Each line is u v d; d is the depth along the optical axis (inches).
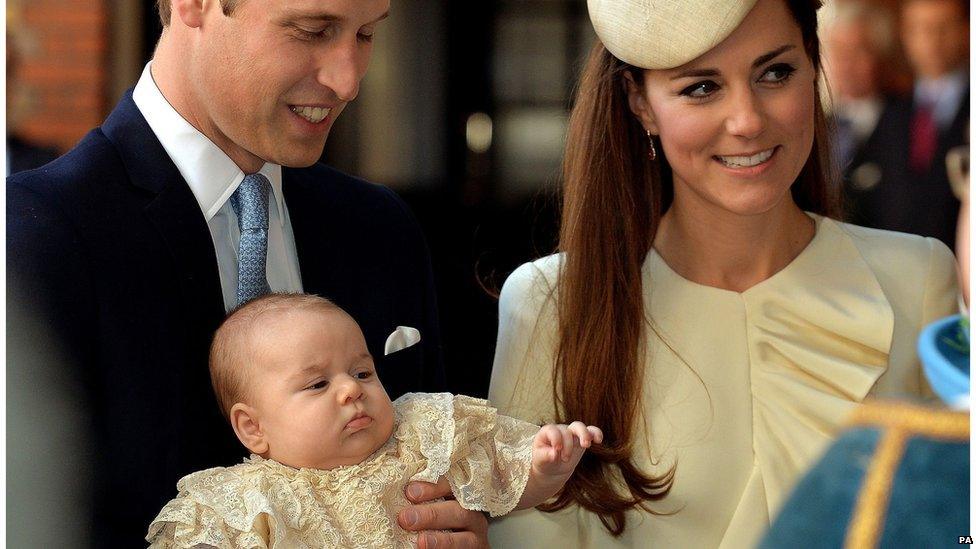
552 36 1182.9
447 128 1192.2
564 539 318.0
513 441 304.3
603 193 323.9
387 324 323.0
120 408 266.4
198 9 270.5
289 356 279.0
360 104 1186.0
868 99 749.3
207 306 284.7
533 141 1192.8
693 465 308.3
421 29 1179.3
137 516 270.4
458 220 1176.8
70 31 930.7
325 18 263.3
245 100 271.6
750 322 318.7
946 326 177.9
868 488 149.3
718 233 322.0
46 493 258.1
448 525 285.0
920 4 719.1
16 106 914.7
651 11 291.3
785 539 153.6
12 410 255.1
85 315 261.1
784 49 292.0
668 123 302.2
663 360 319.3
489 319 990.4
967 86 714.8
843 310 314.2
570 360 320.2
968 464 146.1
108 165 278.5
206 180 288.0
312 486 280.7
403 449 290.7
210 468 282.4
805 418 307.7
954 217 717.9
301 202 314.5
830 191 341.7
